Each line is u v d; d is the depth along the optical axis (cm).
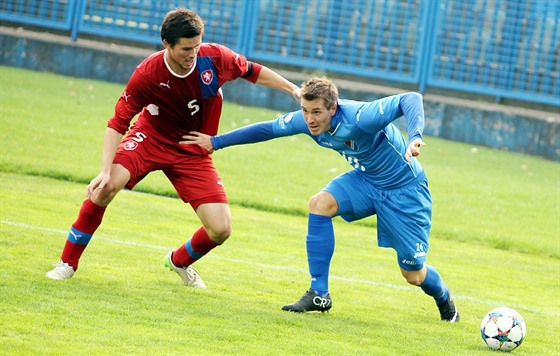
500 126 4019
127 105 1388
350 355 1156
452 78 4341
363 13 4222
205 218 1441
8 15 4422
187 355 1085
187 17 1302
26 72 4169
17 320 1150
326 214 1396
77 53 4272
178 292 1420
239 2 4328
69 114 3281
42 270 1440
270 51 4591
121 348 1085
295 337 1220
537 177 3369
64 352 1048
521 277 1927
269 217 2266
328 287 1498
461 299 1656
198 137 1427
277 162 3009
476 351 1255
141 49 4559
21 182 2238
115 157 1416
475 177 3178
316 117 1323
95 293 1338
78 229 1402
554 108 4269
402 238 1398
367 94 4106
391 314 1459
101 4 4406
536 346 1334
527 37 4134
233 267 1684
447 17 4194
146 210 2125
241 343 1160
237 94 4181
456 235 2289
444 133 4062
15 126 2909
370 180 1405
